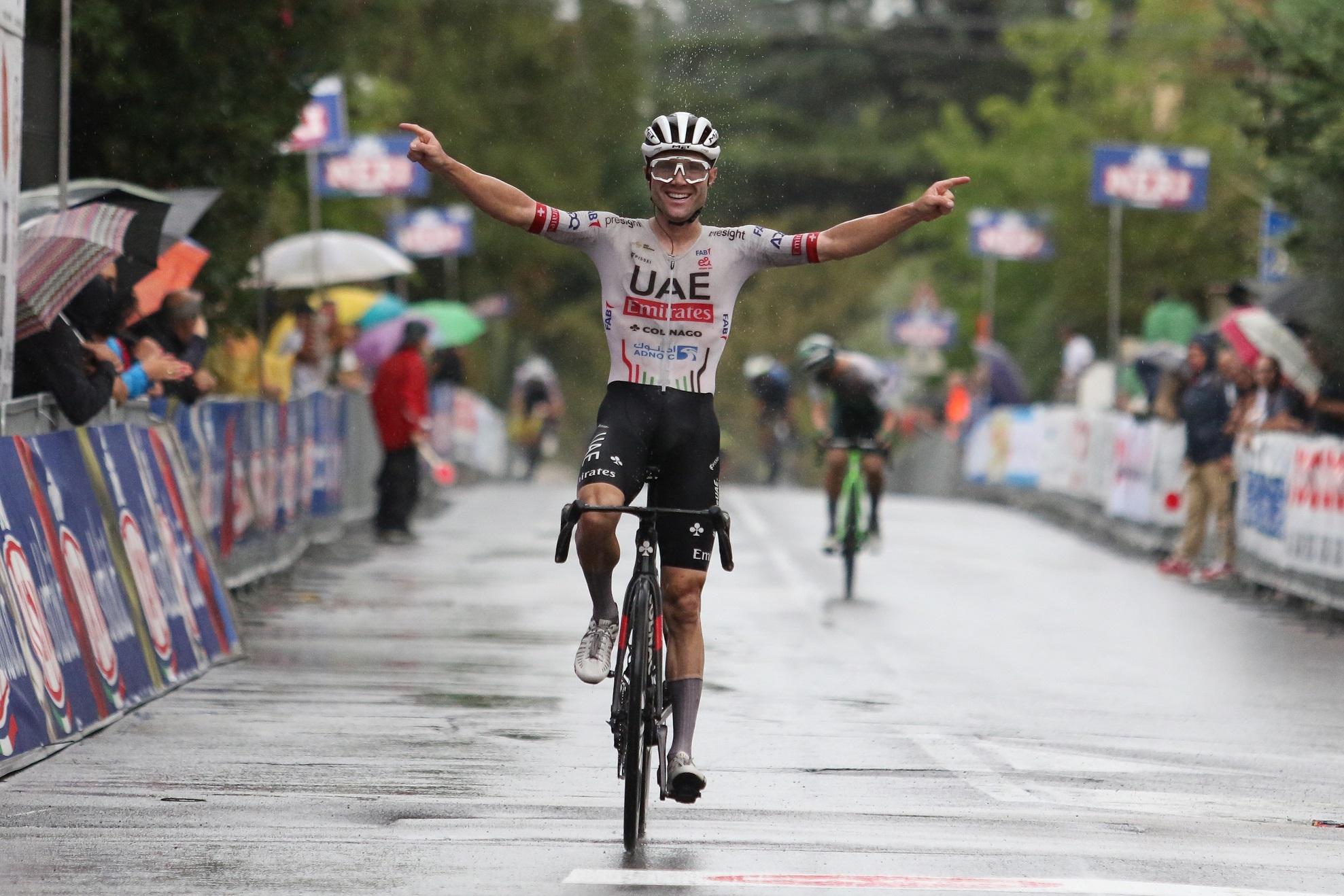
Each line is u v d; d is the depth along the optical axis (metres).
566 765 25.98
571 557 58.69
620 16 132.88
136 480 32.62
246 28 45.78
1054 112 131.50
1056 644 41.47
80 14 41.59
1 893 18.80
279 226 76.62
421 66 120.19
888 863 20.58
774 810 23.39
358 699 31.28
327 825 22.02
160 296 41.94
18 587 25.42
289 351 56.34
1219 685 36.12
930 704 32.34
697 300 21.97
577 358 164.62
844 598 49.62
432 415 90.75
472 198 21.81
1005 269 140.38
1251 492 55.81
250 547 47.41
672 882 19.55
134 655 30.28
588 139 130.88
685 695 21.95
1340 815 24.22
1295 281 59.28
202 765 25.39
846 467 50.66
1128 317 117.12
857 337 176.00
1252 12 59.41
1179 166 81.31
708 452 22.12
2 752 24.20
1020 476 95.50
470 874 19.77
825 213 196.38
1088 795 24.84
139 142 46.25
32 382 30.72
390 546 61.91
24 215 35.19
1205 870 20.66
